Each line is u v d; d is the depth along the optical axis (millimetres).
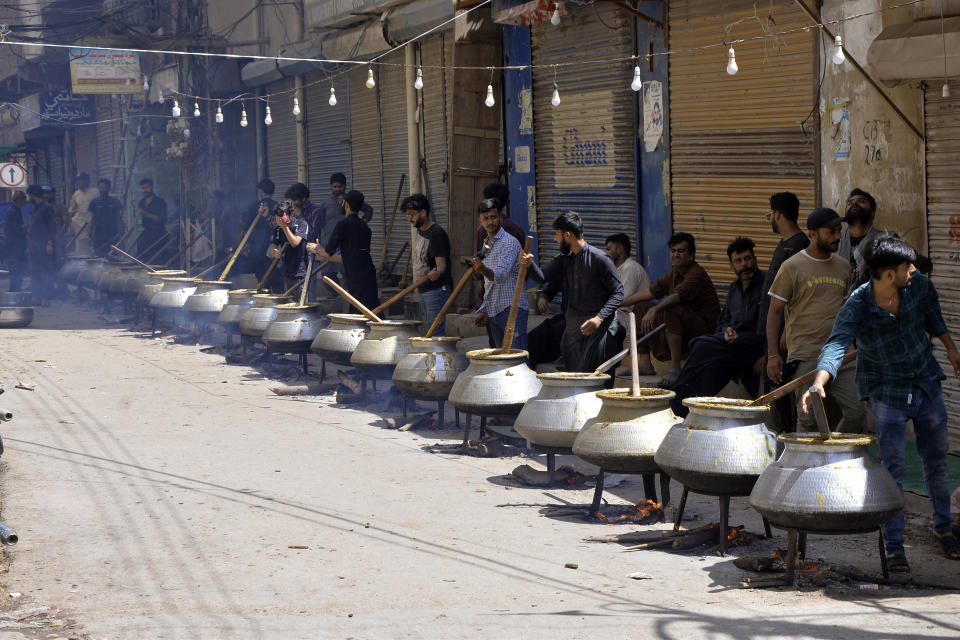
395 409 13211
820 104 11539
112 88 29203
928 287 7219
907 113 10406
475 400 10641
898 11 10414
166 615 6426
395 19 20281
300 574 7219
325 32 23641
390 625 6164
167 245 26891
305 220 18094
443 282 14227
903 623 6047
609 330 11258
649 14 14227
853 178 11133
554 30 16391
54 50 37500
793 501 6699
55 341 20094
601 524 8500
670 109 13969
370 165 23109
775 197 10031
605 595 6730
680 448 7656
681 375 10719
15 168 35688
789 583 6891
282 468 10312
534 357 13242
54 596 6828
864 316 7164
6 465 10398
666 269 14281
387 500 9156
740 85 12797
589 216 16000
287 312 15141
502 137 17938
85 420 12680
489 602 6609
